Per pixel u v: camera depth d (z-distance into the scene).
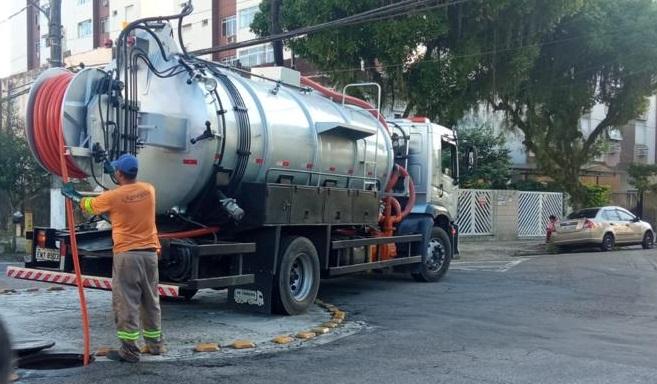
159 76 8.20
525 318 9.73
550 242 22.84
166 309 10.02
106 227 9.09
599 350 7.67
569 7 20.75
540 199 28.83
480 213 26.33
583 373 6.62
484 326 9.10
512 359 7.20
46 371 6.40
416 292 12.25
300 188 9.37
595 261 18.36
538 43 22.33
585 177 38.44
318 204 9.79
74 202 7.57
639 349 7.75
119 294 6.69
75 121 7.62
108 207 6.63
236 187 8.84
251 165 8.87
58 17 16.50
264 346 7.70
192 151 8.20
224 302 10.73
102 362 6.73
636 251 22.75
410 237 12.77
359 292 12.21
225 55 42.16
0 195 23.83
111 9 51.75
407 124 13.77
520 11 20.22
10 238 23.50
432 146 13.62
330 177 10.45
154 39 8.25
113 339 7.71
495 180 30.09
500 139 31.20
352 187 11.16
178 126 8.13
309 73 27.02
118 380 6.11
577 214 23.48
